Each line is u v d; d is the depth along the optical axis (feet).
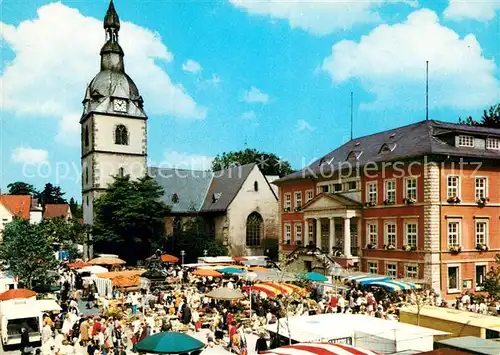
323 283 142.92
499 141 162.91
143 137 270.67
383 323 71.56
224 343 94.68
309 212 196.65
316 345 45.11
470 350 48.70
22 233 151.94
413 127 176.35
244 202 263.08
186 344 50.90
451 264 147.95
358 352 43.62
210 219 274.36
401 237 157.58
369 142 194.70
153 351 49.44
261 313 114.73
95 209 237.66
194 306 120.37
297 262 186.19
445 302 125.59
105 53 270.46
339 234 190.39
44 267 150.82
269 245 268.41
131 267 213.66
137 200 230.27
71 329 95.30
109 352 86.79
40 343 96.63
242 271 151.64
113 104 263.29
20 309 97.14
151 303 125.39
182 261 226.58
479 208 154.61
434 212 146.61
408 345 65.16
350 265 171.53
